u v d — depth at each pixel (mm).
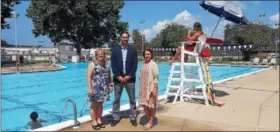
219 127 5922
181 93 8320
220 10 9992
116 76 6223
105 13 44688
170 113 7051
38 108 10812
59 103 11773
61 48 40531
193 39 8297
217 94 9531
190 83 8836
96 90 5953
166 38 52594
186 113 7031
